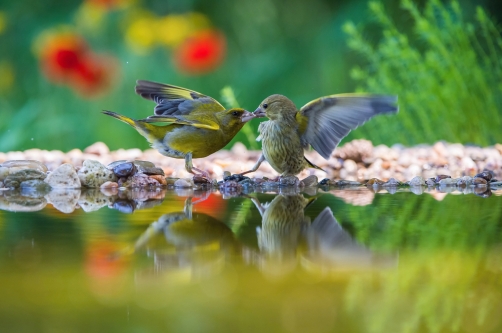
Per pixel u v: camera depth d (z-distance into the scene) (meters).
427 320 3.77
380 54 16.86
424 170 12.30
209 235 6.08
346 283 4.46
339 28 21.64
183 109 10.33
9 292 4.23
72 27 18.95
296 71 21.56
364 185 10.38
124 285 4.39
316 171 11.77
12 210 7.62
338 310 3.93
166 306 3.96
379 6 15.62
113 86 16.72
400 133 15.64
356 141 12.61
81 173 9.89
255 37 22.17
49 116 17.91
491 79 15.20
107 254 5.24
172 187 10.12
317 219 7.05
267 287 4.34
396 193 9.41
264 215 7.32
